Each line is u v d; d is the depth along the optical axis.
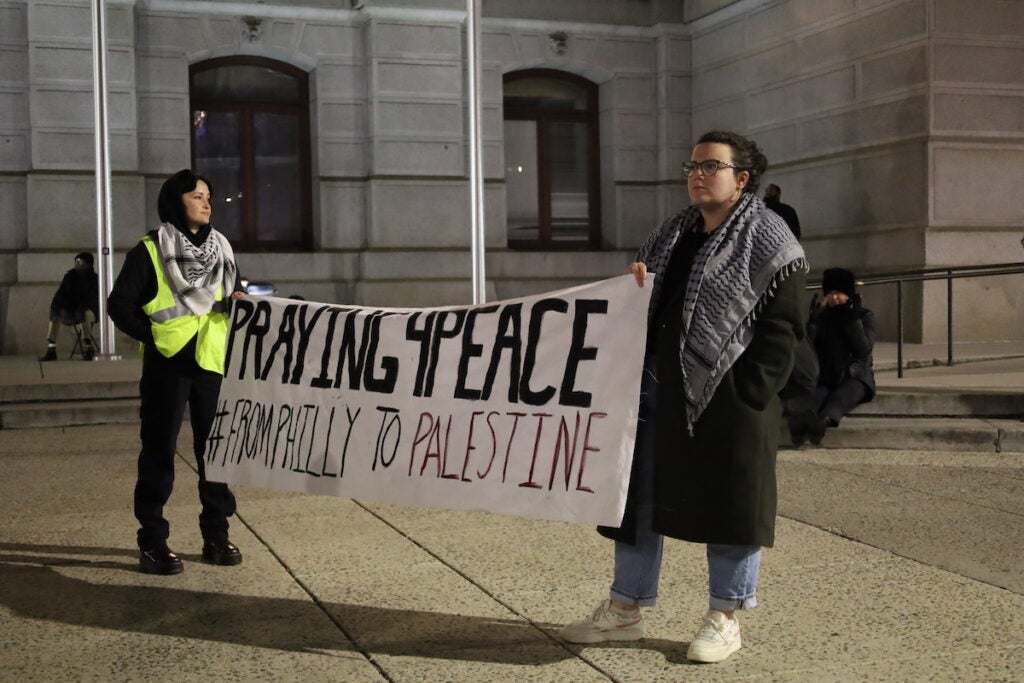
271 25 18.19
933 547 5.59
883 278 11.04
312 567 5.35
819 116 16.84
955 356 12.55
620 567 4.21
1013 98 15.38
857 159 16.16
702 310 3.90
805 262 3.91
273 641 4.32
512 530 6.01
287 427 4.95
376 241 18.48
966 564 5.28
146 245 5.15
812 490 6.94
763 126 18.03
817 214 16.94
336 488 4.75
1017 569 5.18
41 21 16.83
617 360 4.05
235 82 18.58
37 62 16.81
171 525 6.20
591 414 4.08
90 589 5.01
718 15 18.91
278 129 18.88
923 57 15.07
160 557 5.25
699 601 4.74
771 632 4.36
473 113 14.92
